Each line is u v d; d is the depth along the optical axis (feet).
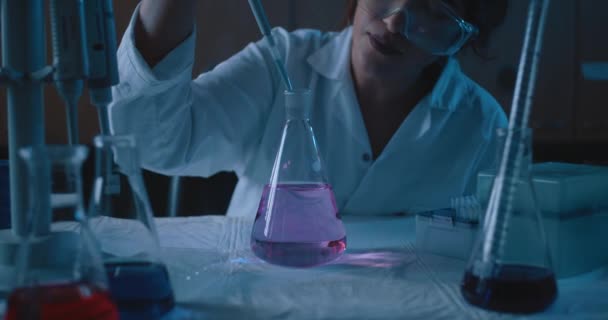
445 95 4.80
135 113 4.01
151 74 3.66
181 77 3.85
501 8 4.56
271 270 3.02
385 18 3.77
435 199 4.73
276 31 5.34
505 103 9.27
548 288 2.58
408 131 4.60
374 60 4.24
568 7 9.46
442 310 2.63
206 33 8.32
